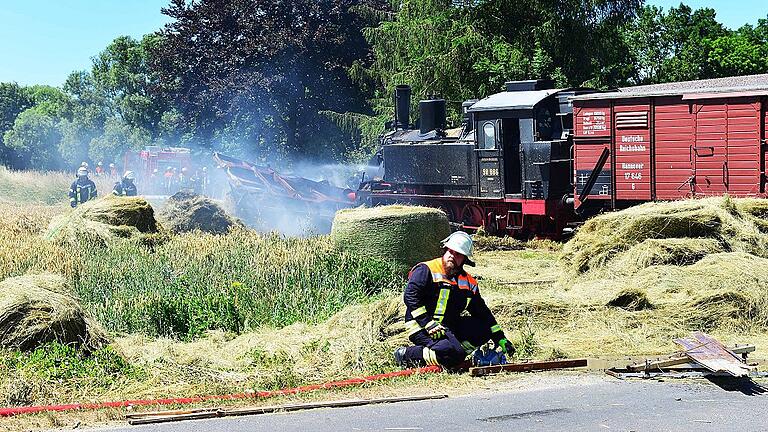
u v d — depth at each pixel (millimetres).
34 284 11820
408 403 9695
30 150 93625
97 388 10320
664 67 58906
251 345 12109
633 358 11758
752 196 21391
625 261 16250
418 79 42812
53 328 11234
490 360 11109
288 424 8883
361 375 10906
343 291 15539
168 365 11133
